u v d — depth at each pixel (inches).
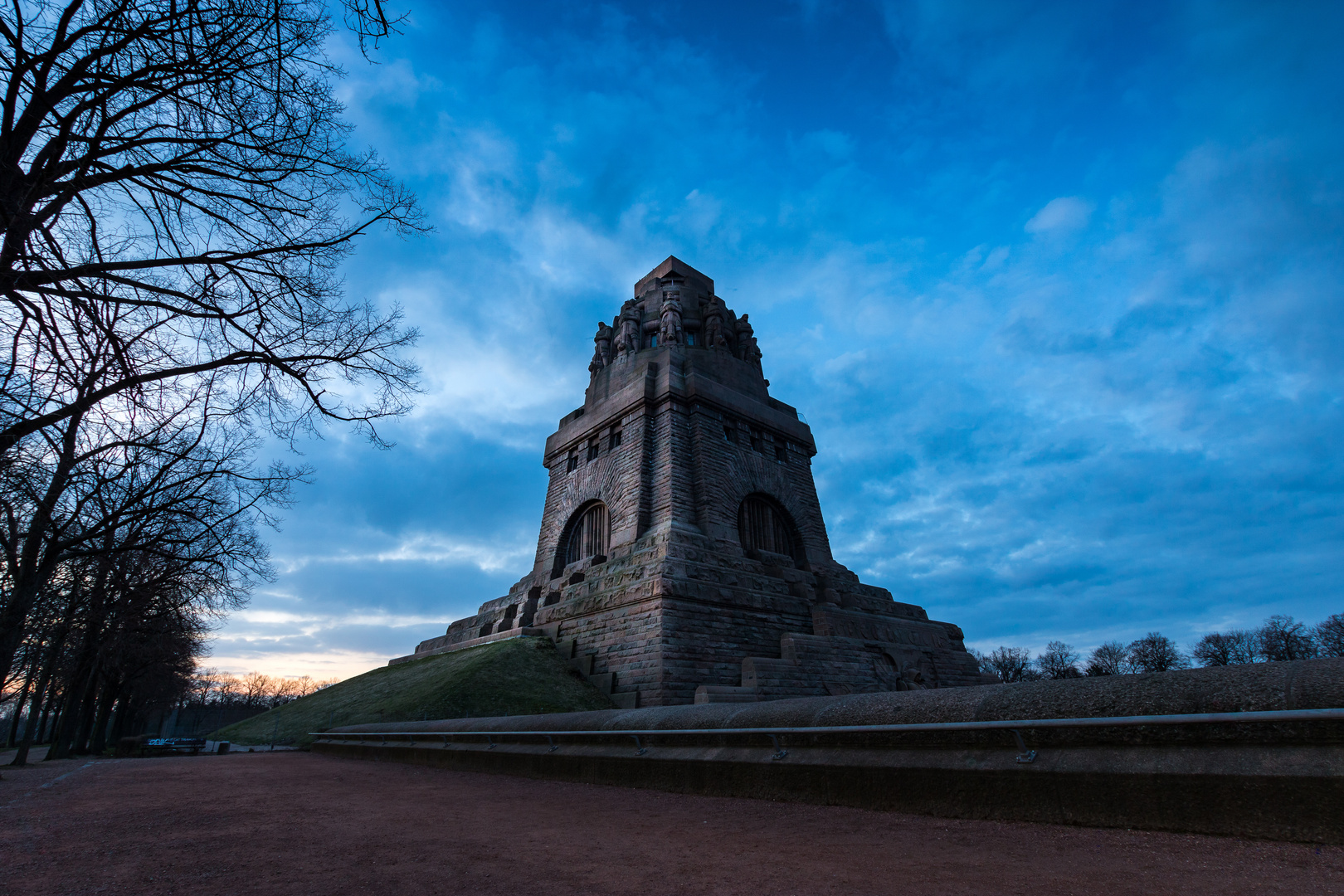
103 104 336.8
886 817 265.7
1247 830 188.4
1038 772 237.3
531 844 250.2
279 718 1396.4
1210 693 211.8
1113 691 235.1
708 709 391.9
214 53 327.6
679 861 214.4
